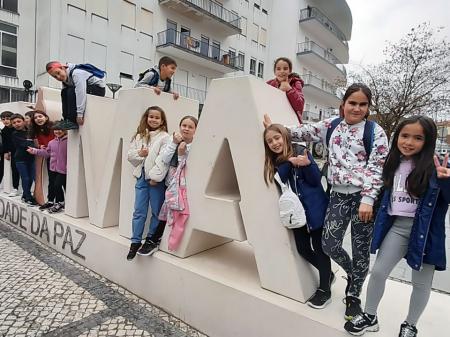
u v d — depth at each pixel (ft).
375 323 6.02
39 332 7.47
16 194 16.81
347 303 6.36
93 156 11.76
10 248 12.57
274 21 74.95
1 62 43.19
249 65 70.74
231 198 7.98
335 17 91.81
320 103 88.38
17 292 9.27
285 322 6.55
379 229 5.82
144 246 9.02
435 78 45.21
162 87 11.95
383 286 5.87
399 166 5.71
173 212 8.78
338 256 6.41
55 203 13.65
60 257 11.93
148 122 9.64
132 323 8.00
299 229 7.01
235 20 64.64
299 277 6.81
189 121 8.88
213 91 8.00
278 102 8.26
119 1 47.93
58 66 11.80
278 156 6.89
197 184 8.36
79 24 43.93
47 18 42.16
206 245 9.46
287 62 9.19
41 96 16.08
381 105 44.06
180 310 8.29
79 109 11.71
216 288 7.55
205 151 8.16
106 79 47.26
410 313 5.83
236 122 7.54
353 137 6.10
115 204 11.37
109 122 12.48
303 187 6.74
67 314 8.26
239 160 7.50
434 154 5.37
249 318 7.04
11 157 16.56
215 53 62.34
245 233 7.82
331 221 6.30
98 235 10.55
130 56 50.19
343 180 6.07
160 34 53.93
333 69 87.30
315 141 6.98
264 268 7.22
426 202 5.30
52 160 13.35
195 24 59.57
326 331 6.06
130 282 9.57
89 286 9.80
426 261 5.42
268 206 7.09
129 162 10.08
